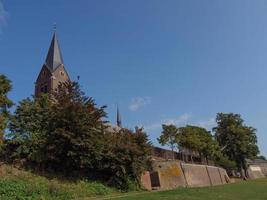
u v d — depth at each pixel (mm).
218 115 100938
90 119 33531
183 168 55219
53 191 26797
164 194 27938
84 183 32312
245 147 95812
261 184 48531
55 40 94625
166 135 68188
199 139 72750
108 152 35250
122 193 32906
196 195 27750
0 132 30391
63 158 32875
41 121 34250
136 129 40844
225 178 75812
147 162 42062
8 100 32719
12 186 25109
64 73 92188
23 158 32344
